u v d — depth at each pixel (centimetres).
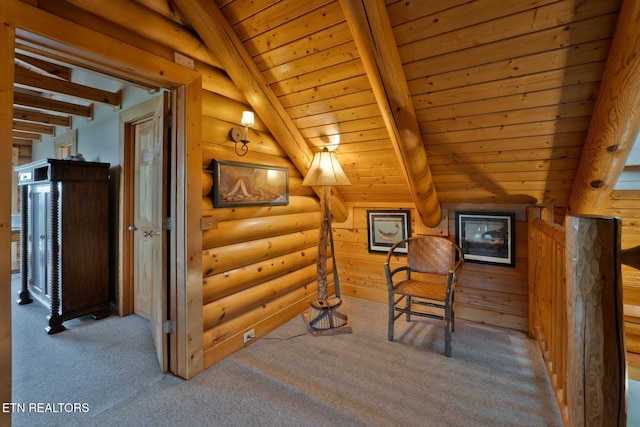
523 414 174
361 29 163
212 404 182
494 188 269
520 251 281
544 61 165
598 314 91
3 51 131
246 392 193
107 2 162
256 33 211
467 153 238
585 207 233
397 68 183
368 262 367
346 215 376
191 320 208
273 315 285
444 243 280
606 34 146
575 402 96
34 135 520
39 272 329
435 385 201
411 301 296
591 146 188
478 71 180
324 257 290
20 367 222
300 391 194
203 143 220
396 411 176
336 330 276
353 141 271
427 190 267
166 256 214
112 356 238
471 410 177
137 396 190
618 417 89
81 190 301
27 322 301
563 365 161
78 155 333
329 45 202
